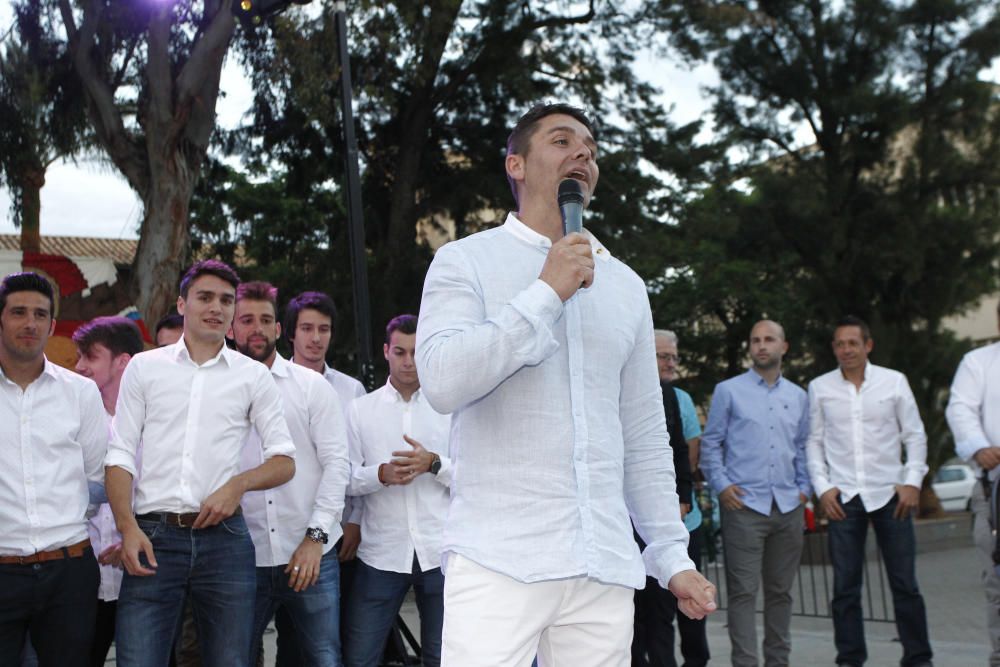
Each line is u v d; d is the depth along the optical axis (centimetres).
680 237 2078
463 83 1970
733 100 2280
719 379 2453
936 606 1040
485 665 218
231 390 416
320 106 1394
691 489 603
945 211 2158
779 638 631
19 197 1491
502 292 232
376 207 2012
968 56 2130
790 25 2188
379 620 496
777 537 632
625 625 235
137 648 385
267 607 455
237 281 427
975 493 527
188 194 1391
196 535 397
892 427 644
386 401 525
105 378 505
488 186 1941
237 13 866
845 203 2223
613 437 236
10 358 396
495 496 223
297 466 466
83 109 1486
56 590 393
